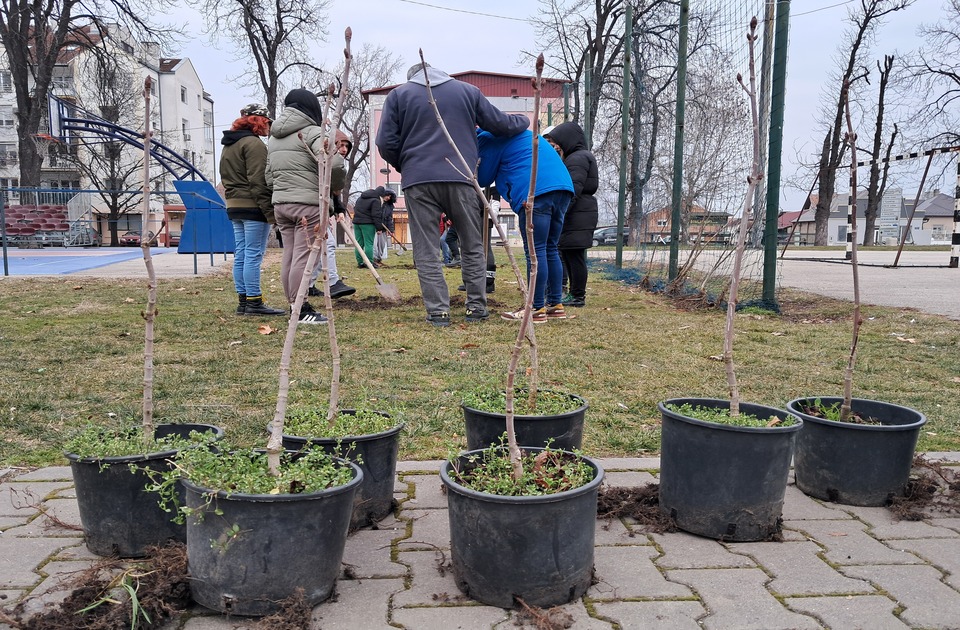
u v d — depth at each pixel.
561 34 32.41
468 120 6.37
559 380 4.69
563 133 7.93
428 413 3.89
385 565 2.31
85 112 18.44
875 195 39.66
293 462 2.27
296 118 6.04
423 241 6.64
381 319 7.12
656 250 11.73
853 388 4.59
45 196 32.47
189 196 14.52
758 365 5.25
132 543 2.29
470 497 2.04
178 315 7.29
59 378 4.49
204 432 2.61
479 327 6.66
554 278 7.26
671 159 11.33
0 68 46.91
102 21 31.08
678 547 2.48
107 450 2.31
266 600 1.95
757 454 2.48
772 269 8.21
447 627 1.94
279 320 6.97
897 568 2.31
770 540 2.54
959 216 16.81
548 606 2.04
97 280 11.21
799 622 1.98
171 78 51.75
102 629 1.84
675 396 4.36
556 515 2.01
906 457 2.87
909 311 8.28
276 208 6.24
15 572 2.20
